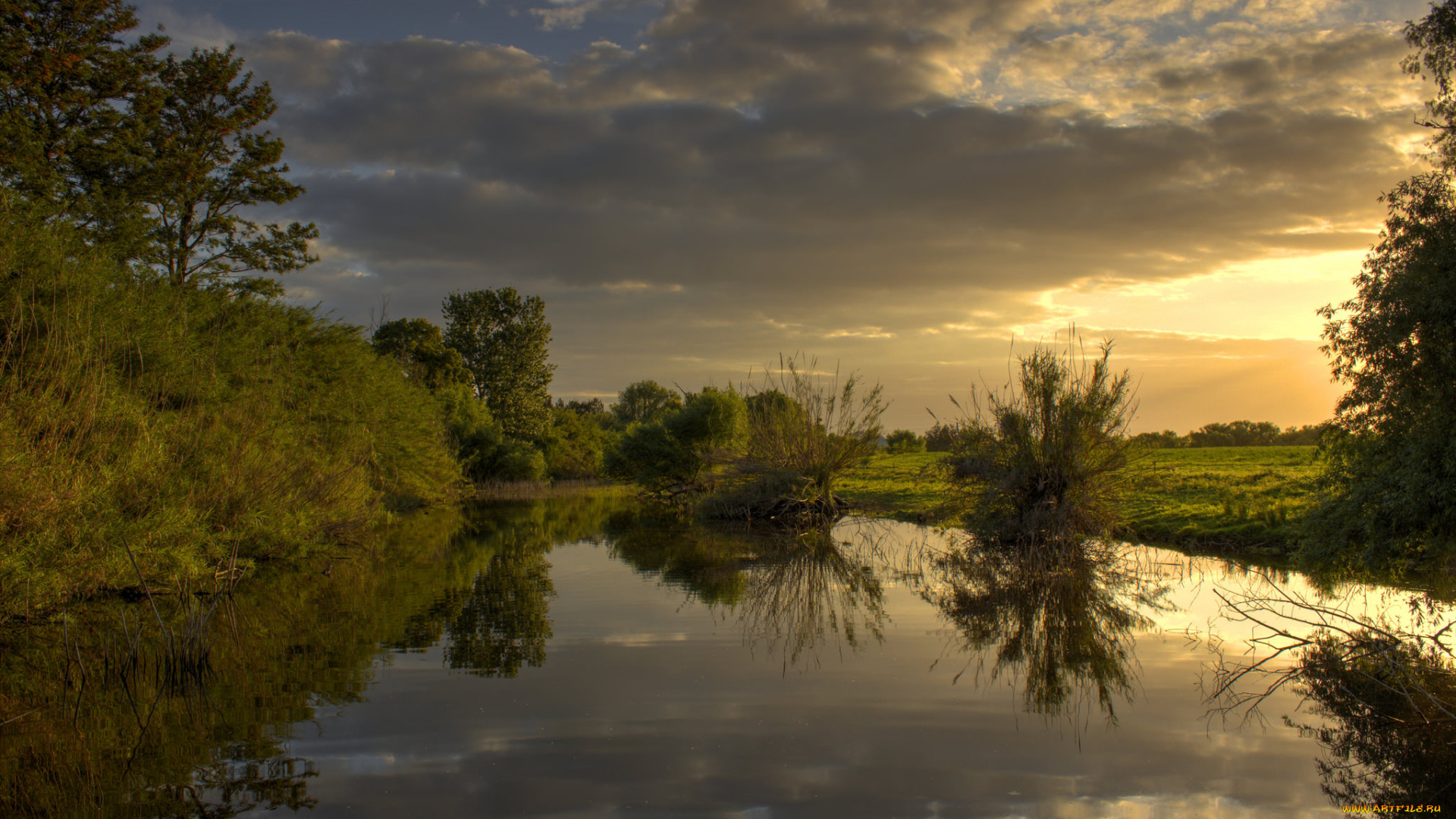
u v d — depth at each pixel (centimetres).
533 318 6925
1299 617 1083
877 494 3175
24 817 510
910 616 1153
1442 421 1079
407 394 3262
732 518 2759
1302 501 1802
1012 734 663
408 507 3359
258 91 2888
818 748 630
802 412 2739
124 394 1349
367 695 764
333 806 524
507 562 1739
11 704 739
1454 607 1098
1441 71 1172
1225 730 674
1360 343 1170
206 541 1348
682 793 546
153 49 2520
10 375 1197
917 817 510
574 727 677
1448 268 1091
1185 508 2005
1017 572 1536
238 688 790
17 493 1016
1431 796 538
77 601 1152
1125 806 527
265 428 1606
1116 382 1788
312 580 1477
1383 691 774
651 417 3934
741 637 1013
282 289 2512
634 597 1307
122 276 1642
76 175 2347
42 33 2222
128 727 679
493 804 529
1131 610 1173
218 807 523
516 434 6519
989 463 1861
